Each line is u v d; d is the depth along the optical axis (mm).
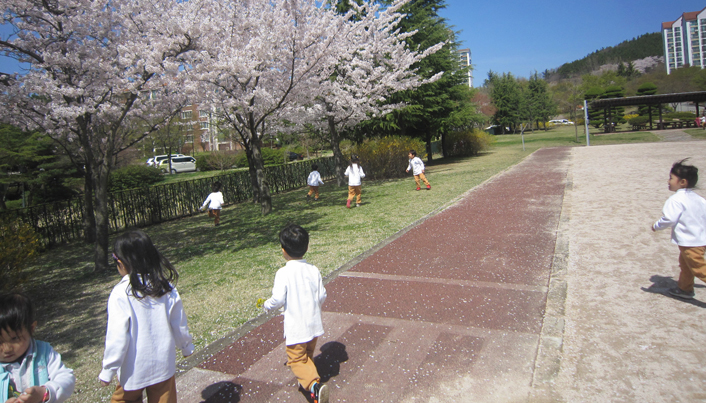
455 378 3057
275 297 2869
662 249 5359
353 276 5539
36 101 8312
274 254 7672
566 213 7969
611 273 4727
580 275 4773
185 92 9641
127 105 8375
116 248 2318
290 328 2867
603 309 3865
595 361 3064
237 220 12164
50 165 18375
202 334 4344
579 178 12516
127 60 8125
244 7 11789
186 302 5422
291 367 2879
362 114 17438
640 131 38594
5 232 6285
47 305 6238
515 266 5320
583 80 68125
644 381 2779
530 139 44500
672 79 56125
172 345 2449
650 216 7074
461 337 3646
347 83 17266
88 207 10875
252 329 4273
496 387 2902
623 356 3086
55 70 8234
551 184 11867
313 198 15000
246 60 9945
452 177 16750
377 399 2889
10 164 17609
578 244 5949
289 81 11969
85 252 10094
